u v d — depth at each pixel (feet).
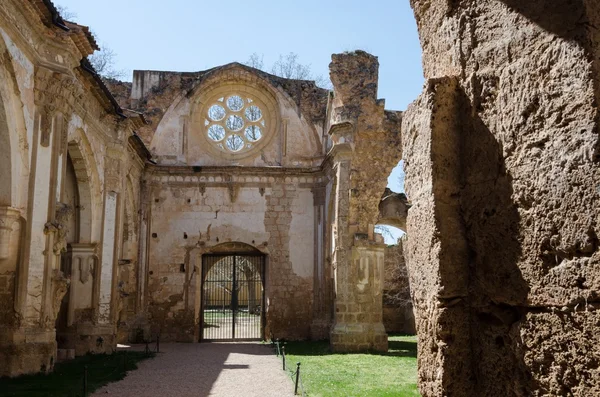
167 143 101.55
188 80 103.81
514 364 11.05
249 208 100.12
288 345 87.92
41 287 49.62
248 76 103.91
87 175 67.62
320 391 44.70
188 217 99.45
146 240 97.50
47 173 51.21
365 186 82.12
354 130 83.15
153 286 97.35
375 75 85.51
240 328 120.16
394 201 109.09
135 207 94.32
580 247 9.84
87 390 42.22
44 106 50.72
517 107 11.11
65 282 51.67
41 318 49.55
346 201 81.76
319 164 101.55
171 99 102.89
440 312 12.01
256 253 100.22
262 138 103.60
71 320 67.62
